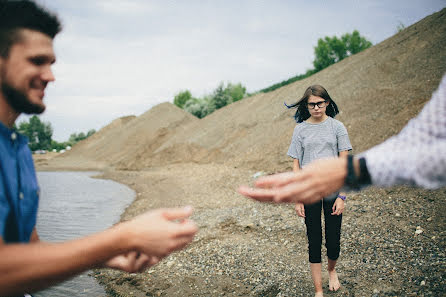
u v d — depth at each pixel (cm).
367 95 1117
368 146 805
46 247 55
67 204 1034
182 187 1091
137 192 1234
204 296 325
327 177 55
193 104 4550
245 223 514
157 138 2861
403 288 277
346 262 341
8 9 74
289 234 453
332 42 3906
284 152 1148
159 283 361
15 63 75
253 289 325
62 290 365
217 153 1720
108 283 376
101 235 57
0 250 53
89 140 4344
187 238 60
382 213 447
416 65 1112
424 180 52
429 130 54
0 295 54
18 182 83
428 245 342
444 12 1325
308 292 302
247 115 2003
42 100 83
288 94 1858
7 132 80
